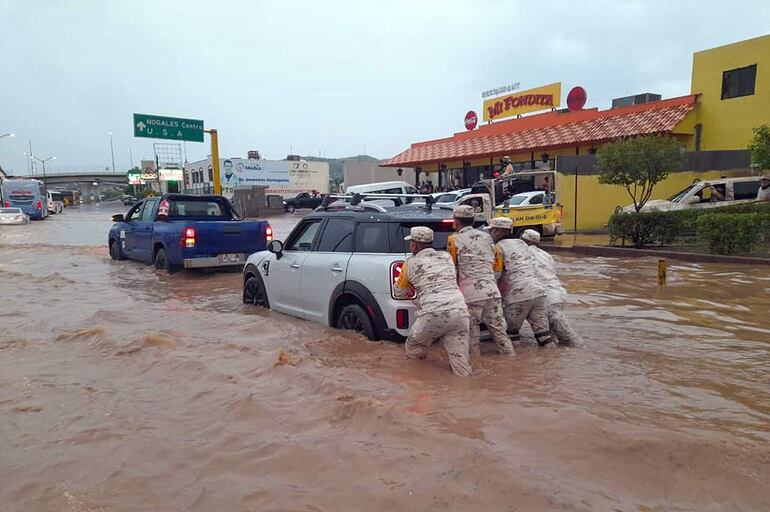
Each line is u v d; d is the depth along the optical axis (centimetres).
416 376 460
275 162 6344
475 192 1936
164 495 280
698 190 1764
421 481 283
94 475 302
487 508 259
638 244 1481
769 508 261
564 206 2122
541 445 320
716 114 2286
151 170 8231
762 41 2105
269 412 381
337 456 313
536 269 595
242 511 263
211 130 2267
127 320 690
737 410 385
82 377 468
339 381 444
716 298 811
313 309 638
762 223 1180
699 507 262
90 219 4081
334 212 640
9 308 771
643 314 713
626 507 260
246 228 1085
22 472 306
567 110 2962
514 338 601
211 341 580
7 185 3759
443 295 470
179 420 375
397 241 553
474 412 373
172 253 1057
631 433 325
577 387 434
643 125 2331
